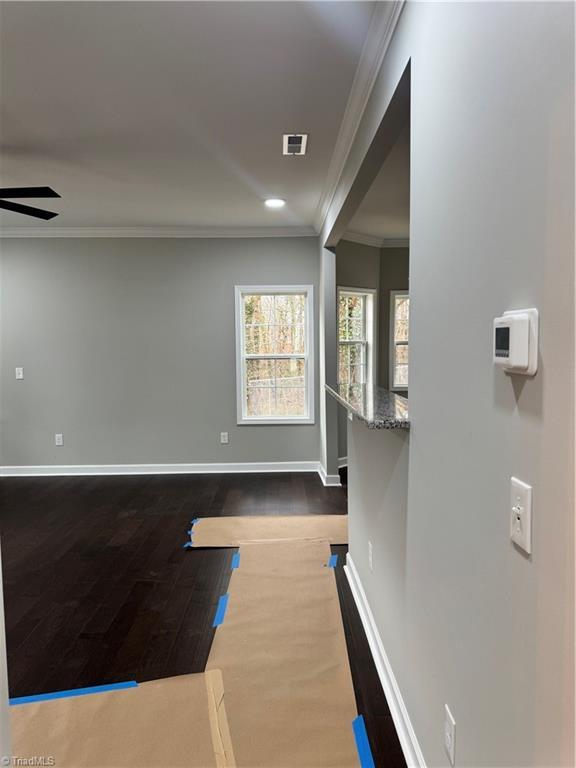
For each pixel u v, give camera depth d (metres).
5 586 2.68
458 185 1.05
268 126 2.52
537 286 0.72
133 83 2.11
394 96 1.60
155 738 1.61
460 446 1.06
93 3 1.58
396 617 1.69
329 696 1.80
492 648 0.91
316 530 3.44
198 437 5.02
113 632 2.23
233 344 4.93
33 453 4.99
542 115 0.70
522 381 0.77
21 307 4.86
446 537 1.16
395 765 1.51
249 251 4.85
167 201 3.85
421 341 1.34
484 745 0.95
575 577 0.64
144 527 3.55
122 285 4.87
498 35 0.84
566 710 0.67
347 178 2.78
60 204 3.92
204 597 2.54
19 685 1.87
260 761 1.52
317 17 1.65
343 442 5.25
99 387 4.96
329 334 4.45
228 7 1.62
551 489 0.69
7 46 1.82
